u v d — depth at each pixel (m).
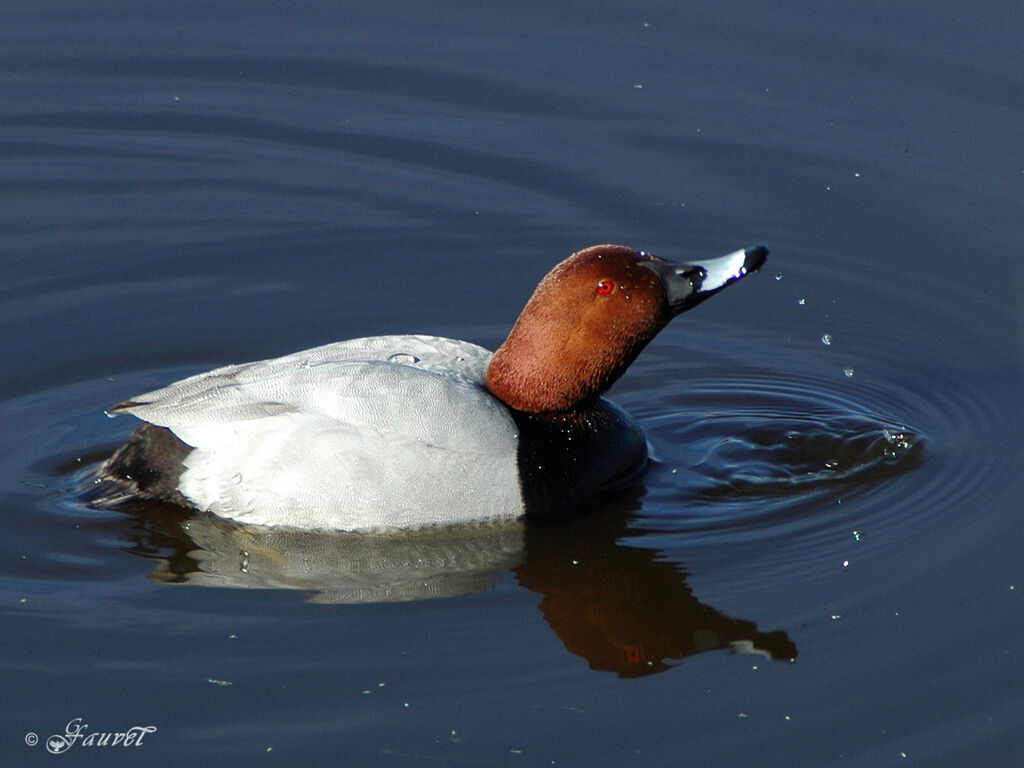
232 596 9.28
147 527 9.95
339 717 8.09
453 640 8.86
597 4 17.55
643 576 9.60
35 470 10.50
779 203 14.54
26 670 8.45
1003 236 13.89
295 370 9.94
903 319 13.10
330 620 9.05
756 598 9.34
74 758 7.75
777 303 13.48
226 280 13.55
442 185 14.98
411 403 9.73
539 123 15.77
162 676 8.43
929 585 9.38
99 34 17.25
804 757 7.84
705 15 17.17
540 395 10.19
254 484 9.74
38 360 12.09
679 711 8.23
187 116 15.95
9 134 15.52
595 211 14.54
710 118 15.65
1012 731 8.01
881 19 16.83
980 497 10.39
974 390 11.99
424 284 13.62
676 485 10.71
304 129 15.80
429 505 9.76
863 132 15.26
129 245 13.96
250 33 17.33
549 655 8.72
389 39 17.16
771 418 11.67
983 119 15.23
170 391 10.00
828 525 10.16
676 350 12.84
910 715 8.17
